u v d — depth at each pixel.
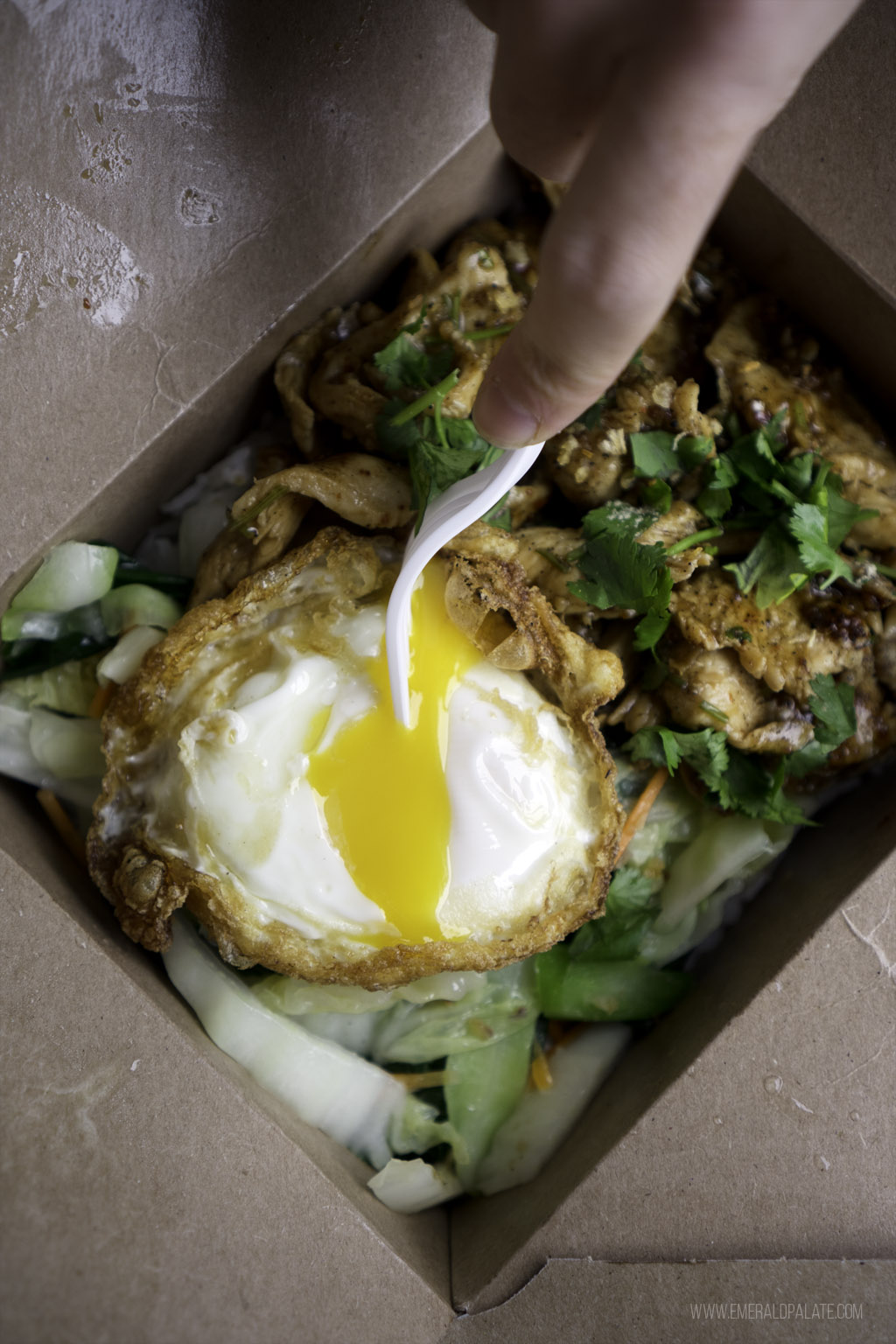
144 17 0.26
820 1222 0.27
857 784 0.30
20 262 0.26
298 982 0.27
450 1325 0.26
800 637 0.28
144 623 0.28
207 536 0.29
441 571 0.25
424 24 0.27
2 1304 0.24
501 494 0.23
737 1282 0.26
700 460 0.28
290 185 0.27
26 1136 0.25
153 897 0.25
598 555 0.26
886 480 0.28
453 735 0.25
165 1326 0.25
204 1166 0.25
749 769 0.28
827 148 0.27
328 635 0.25
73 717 0.28
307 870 0.25
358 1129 0.28
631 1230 0.26
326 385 0.27
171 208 0.26
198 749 0.25
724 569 0.28
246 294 0.27
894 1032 0.27
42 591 0.27
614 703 0.29
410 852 0.25
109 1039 0.25
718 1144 0.27
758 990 0.27
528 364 0.20
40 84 0.25
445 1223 0.29
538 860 0.25
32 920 0.25
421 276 0.29
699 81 0.18
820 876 0.29
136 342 0.26
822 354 0.30
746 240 0.29
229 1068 0.26
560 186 0.29
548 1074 0.29
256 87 0.26
